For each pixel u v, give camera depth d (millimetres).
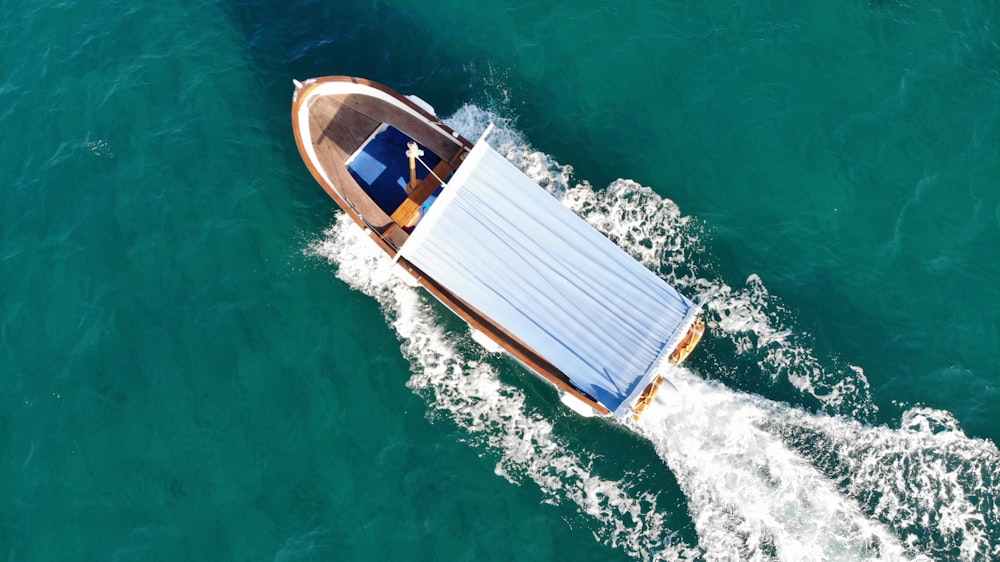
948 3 35125
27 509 28781
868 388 29828
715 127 33656
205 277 31797
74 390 30234
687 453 29375
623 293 26750
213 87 34688
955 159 32844
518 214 27078
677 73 34469
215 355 30609
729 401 29969
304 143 29609
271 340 30891
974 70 34094
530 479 29234
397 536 28297
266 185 33188
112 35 35906
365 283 31938
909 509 28297
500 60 34844
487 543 28266
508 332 27547
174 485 28953
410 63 34969
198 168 33469
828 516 28375
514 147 33594
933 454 28891
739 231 32156
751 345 30562
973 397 29594
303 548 28094
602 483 29125
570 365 26312
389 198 30281
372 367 30688
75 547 28266
